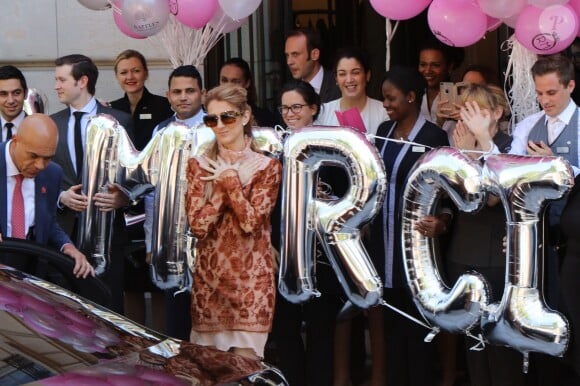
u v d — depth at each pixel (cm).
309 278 616
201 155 583
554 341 566
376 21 1012
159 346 407
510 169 568
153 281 657
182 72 728
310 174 611
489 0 630
